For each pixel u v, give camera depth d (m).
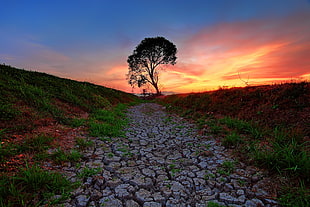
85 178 2.75
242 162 3.31
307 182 2.47
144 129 6.52
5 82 6.93
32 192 2.22
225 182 2.69
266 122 5.12
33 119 4.94
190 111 9.24
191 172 3.06
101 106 10.45
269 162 2.92
